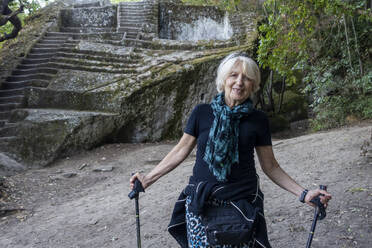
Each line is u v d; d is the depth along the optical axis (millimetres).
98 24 15836
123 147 9695
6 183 6430
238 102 1894
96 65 11516
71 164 8469
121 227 4273
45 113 9438
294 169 5879
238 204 1806
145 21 15383
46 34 14117
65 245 3969
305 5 8891
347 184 4668
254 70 1860
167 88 10336
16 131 8938
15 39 13805
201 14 15938
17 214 5117
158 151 8891
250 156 1901
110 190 6184
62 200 5883
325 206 1860
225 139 1812
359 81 10727
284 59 9180
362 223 3553
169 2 16469
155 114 10273
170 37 16172
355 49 11531
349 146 6684
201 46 12742
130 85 10172
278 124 13531
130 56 11867
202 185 1851
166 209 4617
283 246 3297
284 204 4277
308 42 10867
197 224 1835
